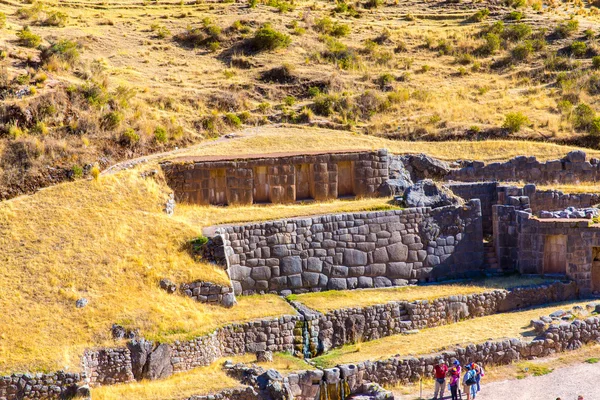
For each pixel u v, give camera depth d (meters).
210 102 52.22
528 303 34.62
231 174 38.31
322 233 34.91
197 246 32.50
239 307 31.75
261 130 49.78
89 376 27.11
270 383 26.53
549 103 54.31
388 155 41.91
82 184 36.31
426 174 44.22
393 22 73.81
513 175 44.03
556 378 27.86
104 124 42.44
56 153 38.81
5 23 57.81
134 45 61.34
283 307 31.91
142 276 31.19
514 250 37.72
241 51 61.94
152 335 28.44
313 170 39.28
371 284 35.41
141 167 38.31
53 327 28.17
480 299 33.84
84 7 70.12
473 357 28.92
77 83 45.62
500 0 78.38
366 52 64.69
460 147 47.56
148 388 26.59
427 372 28.36
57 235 32.69
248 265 33.81
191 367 28.52
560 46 65.69
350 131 50.72
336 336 31.30
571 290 35.38
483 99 56.06
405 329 32.34
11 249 31.72
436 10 77.00
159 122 45.88
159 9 72.06
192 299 31.19
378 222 35.75
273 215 36.22
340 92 56.03
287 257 34.31
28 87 42.34
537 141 49.12
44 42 54.59
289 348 30.53
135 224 33.75
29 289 29.77
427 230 36.56
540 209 40.31
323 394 27.06
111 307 29.41
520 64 63.31
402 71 61.47
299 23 69.12
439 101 55.19
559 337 29.92
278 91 55.78
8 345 27.06
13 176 37.06
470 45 66.19
